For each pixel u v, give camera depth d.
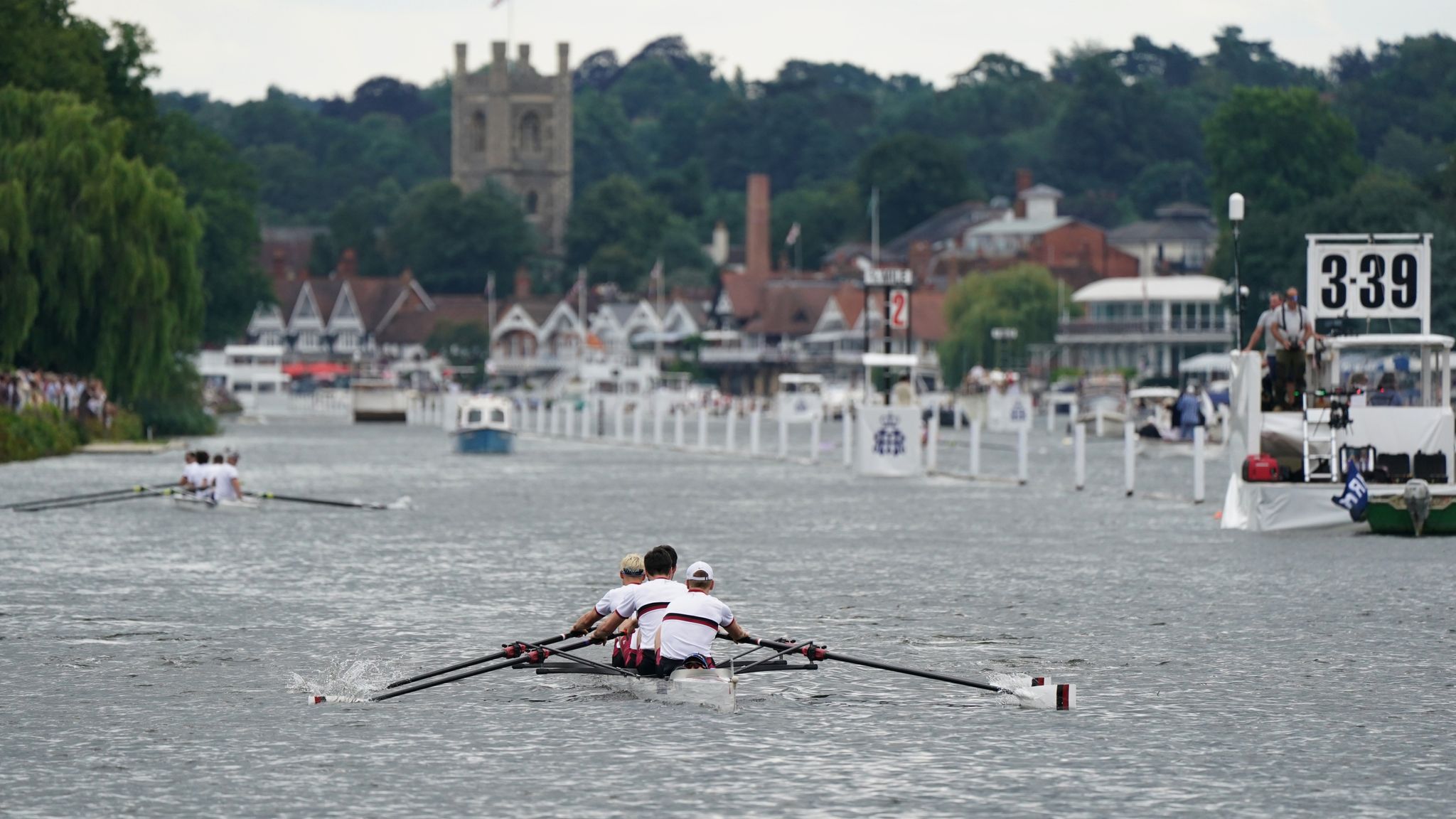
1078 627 93.44
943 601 104.19
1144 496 198.62
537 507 183.50
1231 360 152.12
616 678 78.06
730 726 68.44
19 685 76.25
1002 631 92.25
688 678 72.44
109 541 142.38
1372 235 145.50
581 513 175.50
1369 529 144.62
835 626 93.75
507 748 64.50
